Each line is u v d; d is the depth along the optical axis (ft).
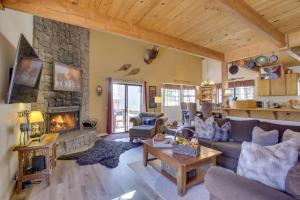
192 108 22.40
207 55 13.39
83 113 17.90
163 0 7.29
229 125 11.57
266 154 4.51
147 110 24.18
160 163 10.44
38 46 12.85
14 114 8.23
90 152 13.17
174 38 11.23
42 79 13.23
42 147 8.14
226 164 9.68
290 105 12.74
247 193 3.93
